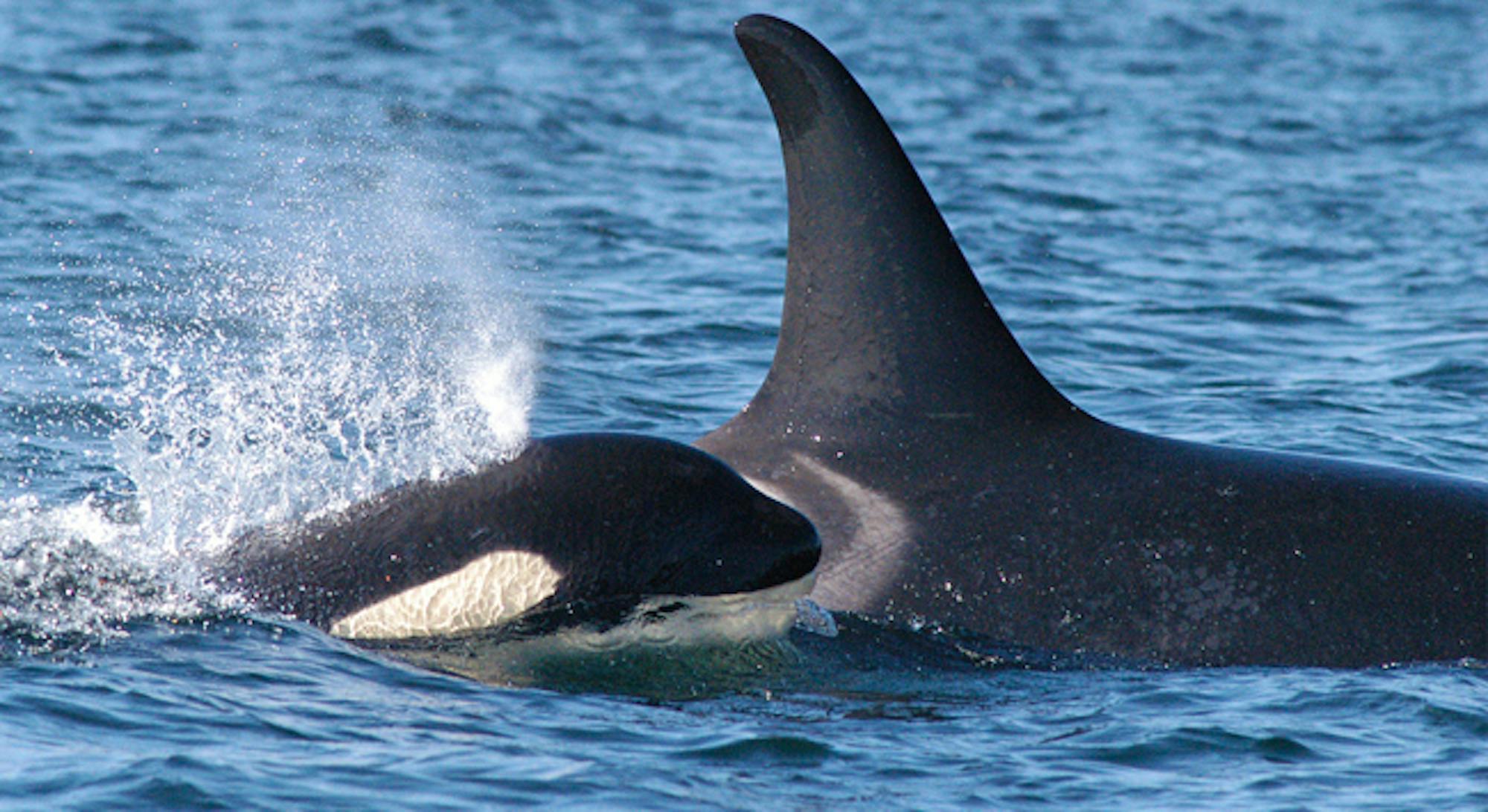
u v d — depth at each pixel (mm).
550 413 46500
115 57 107750
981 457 30734
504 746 24734
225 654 27062
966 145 103062
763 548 27266
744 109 109562
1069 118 114500
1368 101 124688
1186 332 60469
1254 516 30234
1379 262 74438
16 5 123812
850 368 31281
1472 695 27797
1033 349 57375
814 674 28078
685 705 26938
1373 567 29797
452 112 100062
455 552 27828
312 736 24688
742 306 61438
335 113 96812
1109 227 81312
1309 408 49938
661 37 135000
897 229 30938
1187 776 24781
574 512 27609
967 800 23734
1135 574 29625
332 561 28578
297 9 132125
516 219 75500
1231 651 29141
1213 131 112000
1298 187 93812
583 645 27422
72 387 45656
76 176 74812
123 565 29172
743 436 31812
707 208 80688
